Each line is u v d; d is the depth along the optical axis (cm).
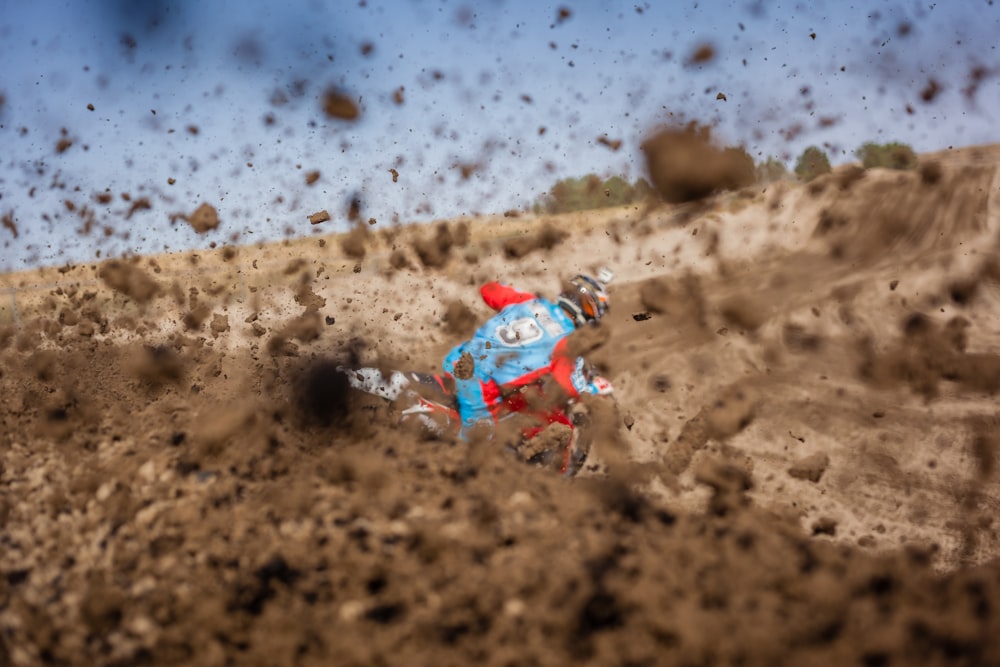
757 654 323
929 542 448
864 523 472
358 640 321
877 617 349
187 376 664
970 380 652
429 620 331
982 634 342
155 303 947
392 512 398
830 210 983
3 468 471
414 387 529
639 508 429
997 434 570
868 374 673
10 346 784
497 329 519
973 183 961
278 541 371
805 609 351
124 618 338
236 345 812
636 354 738
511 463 477
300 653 317
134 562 362
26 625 348
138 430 508
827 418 604
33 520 407
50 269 1026
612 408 529
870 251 898
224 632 327
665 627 333
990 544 446
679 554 383
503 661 315
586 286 521
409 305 941
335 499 409
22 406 575
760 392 648
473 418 522
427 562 364
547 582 354
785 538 412
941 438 572
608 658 318
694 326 791
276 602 337
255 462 451
